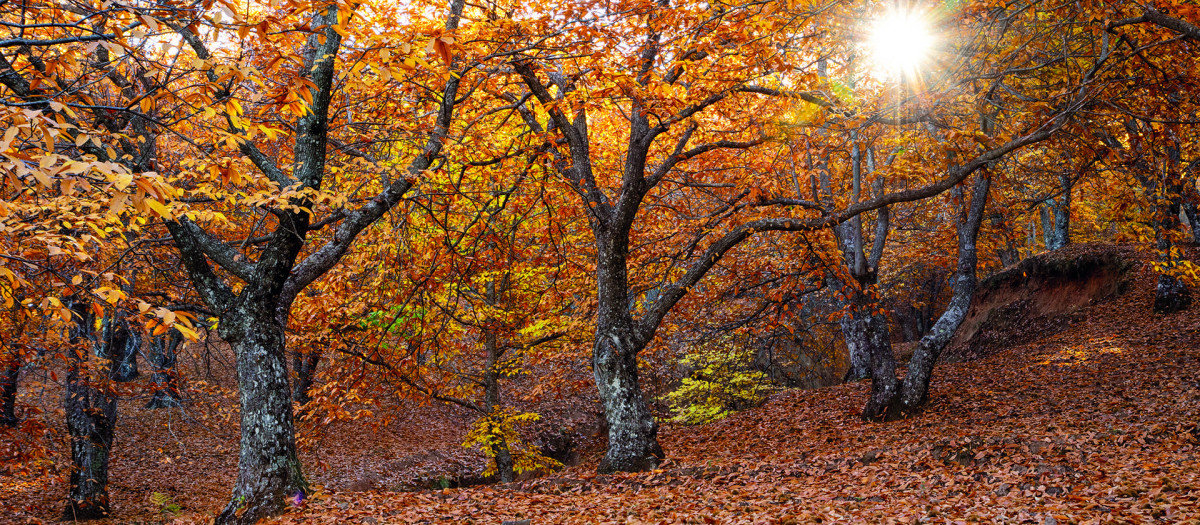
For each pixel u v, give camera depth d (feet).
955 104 35.55
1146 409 34.19
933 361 44.96
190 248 25.11
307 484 25.50
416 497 27.68
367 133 32.12
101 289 11.15
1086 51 38.14
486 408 47.73
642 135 34.96
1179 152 43.01
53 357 28.89
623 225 34.42
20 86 17.94
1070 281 71.67
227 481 53.88
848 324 61.21
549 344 48.16
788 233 46.29
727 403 63.31
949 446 28.14
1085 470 22.65
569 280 47.70
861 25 33.12
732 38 28.45
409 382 39.73
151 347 39.27
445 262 37.45
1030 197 56.95
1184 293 56.85
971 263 45.62
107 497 41.55
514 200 40.57
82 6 15.35
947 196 48.08
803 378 74.38
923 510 20.17
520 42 28.55
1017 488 21.83
